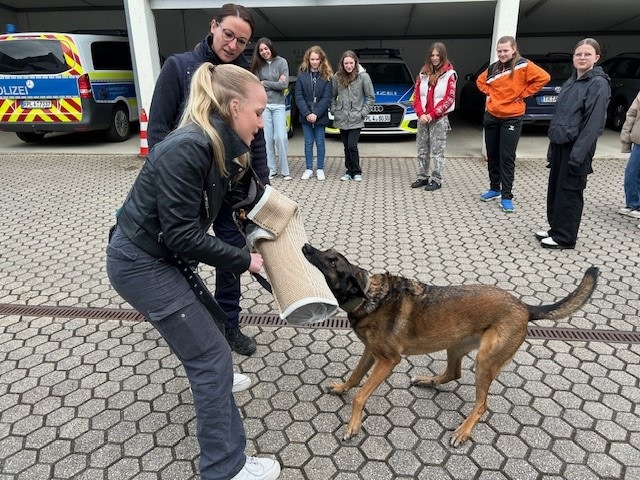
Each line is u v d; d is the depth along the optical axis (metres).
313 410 2.71
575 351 3.18
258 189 2.26
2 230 5.62
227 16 2.47
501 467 2.31
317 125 7.53
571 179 4.51
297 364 3.12
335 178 7.98
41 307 3.85
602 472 2.27
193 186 1.68
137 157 9.59
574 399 2.75
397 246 5.00
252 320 3.64
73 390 2.88
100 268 4.57
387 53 12.59
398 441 2.48
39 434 2.54
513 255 4.71
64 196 7.02
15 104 9.54
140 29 8.70
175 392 2.85
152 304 1.83
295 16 11.77
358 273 2.41
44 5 15.06
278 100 7.49
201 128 1.71
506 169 5.99
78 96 9.47
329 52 16.88
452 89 6.64
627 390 2.81
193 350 1.91
